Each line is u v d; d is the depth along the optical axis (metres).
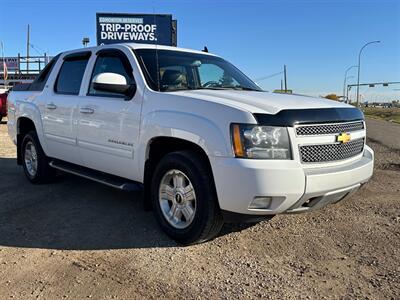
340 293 3.20
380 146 13.59
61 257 3.77
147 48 4.96
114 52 4.98
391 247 4.06
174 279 3.38
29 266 3.59
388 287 3.29
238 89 5.04
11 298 3.06
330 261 3.75
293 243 4.14
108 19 24.52
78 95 5.29
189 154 3.95
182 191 4.04
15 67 38.69
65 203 5.37
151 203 4.46
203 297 3.11
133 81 4.59
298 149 3.65
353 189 4.13
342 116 4.05
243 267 3.61
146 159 4.33
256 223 4.66
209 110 3.78
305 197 3.65
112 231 4.41
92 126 4.98
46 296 3.09
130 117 4.46
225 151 3.59
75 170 5.42
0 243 4.08
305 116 3.73
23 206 5.23
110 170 4.90
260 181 3.47
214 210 3.81
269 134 3.55
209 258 3.78
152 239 4.20
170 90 4.45
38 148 6.12
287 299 3.10
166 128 4.04
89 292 3.15
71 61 5.70
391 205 5.40
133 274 3.45
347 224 4.68
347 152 4.12
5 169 7.48
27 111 6.27
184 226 4.02
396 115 75.19
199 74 5.06
